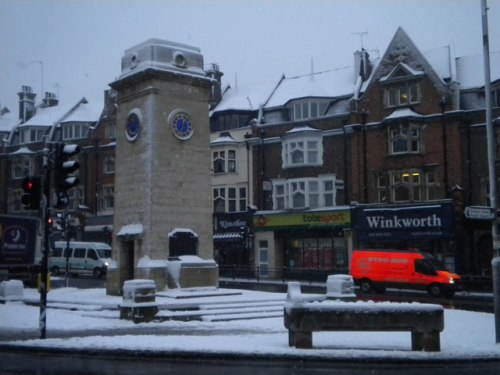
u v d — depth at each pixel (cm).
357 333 1467
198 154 2448
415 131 3606
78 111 5512
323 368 1079
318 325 1209
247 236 4169
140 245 2305
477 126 3453
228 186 4316
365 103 3788
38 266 3184
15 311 1983
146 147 2333
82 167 5159
